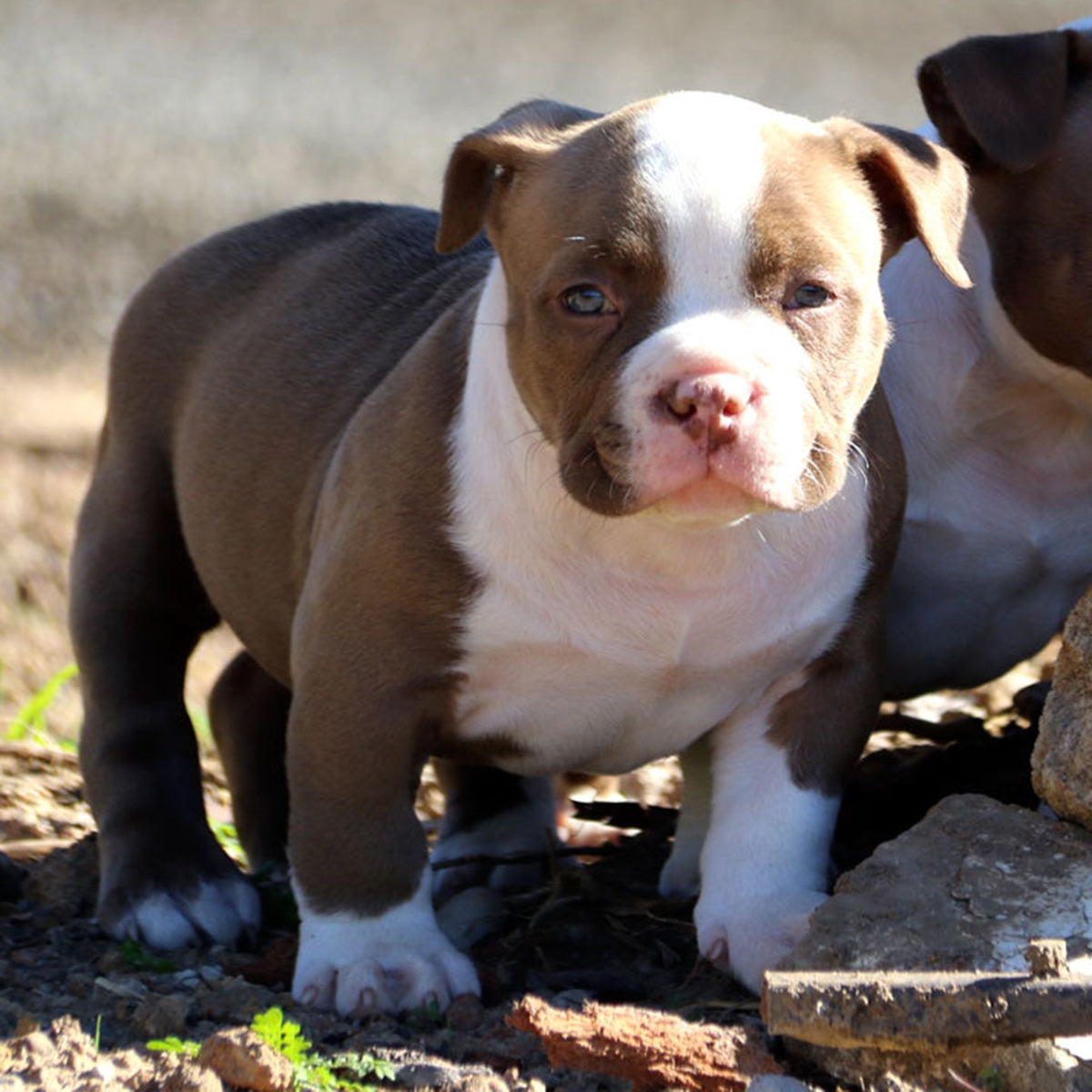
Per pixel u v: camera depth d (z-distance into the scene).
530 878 9.69
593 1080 7.05
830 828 8.39
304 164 31.64
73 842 10.42
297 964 8.07
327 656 8.06
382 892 7.97
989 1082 6.61
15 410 19.25
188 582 10.32
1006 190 9.11
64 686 14.68
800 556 8.09
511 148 7.86
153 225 27.50
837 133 7.81
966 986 6.47
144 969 8.42
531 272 7.57
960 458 9.58
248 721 10.85
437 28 43.62
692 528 7.42
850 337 7.47
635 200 7.24
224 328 10.20
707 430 6.95
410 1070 6.99
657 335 7.11
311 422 9.29
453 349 8.20
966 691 11.27
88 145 32.19
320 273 10.00
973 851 7.51
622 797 11.66
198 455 9.80
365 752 8.01
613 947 8.64
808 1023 6.57
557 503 7.79
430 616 8.00
